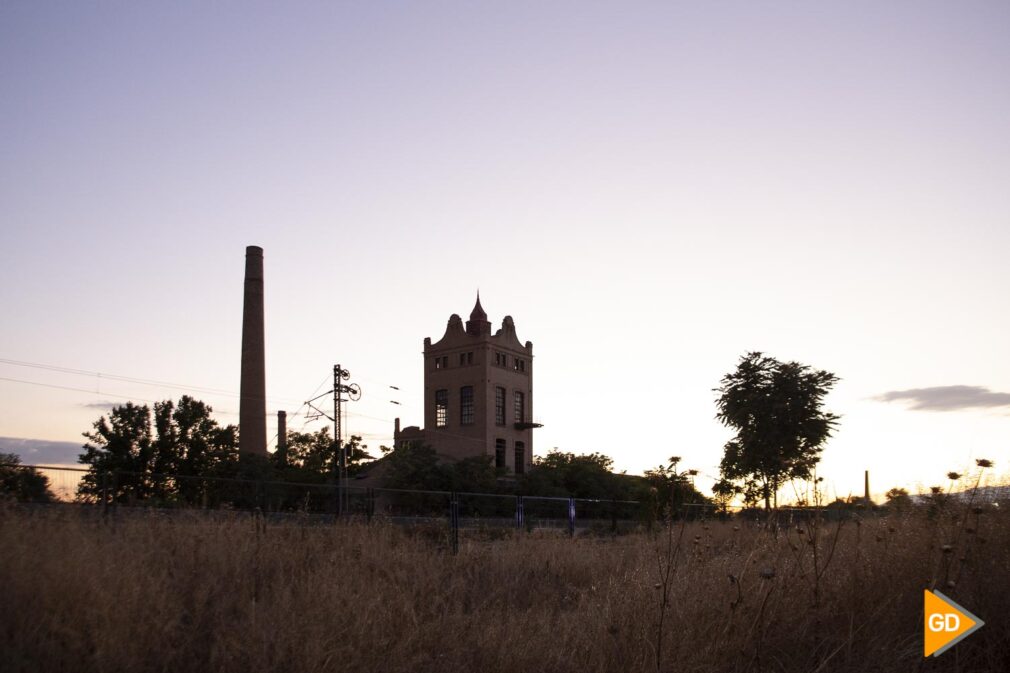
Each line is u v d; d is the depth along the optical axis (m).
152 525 10.05
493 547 13.53
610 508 28.67
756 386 39.22
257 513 12.72
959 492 6.93
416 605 8.16
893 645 5.82
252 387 71.25
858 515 8.34
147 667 5.89
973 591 5.95
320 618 6.67
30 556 7.16
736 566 7.52
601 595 8.27
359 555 10.45
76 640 5.89
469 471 62.81
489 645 6.42
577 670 5.89
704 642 6.00
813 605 6.20
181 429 52.69
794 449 36.25
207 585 7.82
